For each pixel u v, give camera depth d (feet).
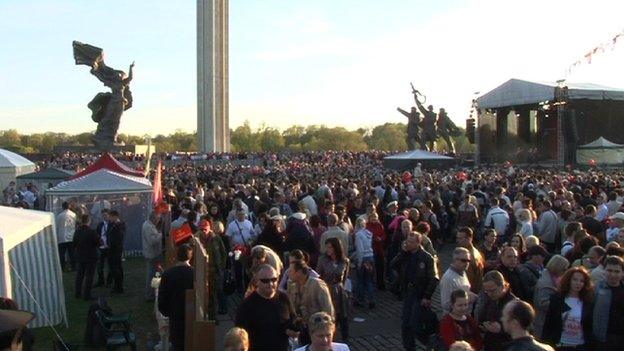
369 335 41.98
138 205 76.89
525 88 172.86
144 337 43.27
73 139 506.07
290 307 26.02
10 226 38.78
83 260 54.85
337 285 36.58
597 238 40.96
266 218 49.52
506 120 191.31
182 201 64.95
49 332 43.68
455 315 25.48
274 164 201.98
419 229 41.98
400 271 34.65
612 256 26.55
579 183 86.74
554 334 26.96
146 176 97.30
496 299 26.02
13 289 42.57
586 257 32.30
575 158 165.99
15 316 23.44
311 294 28.78
